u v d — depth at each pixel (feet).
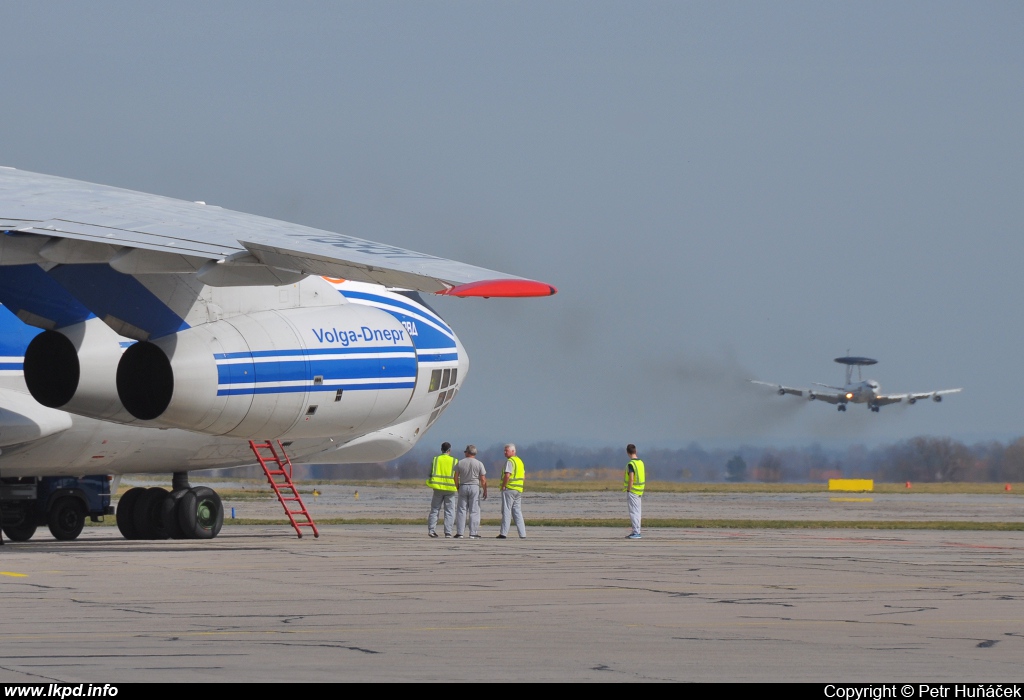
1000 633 128.88
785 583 180.86
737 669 105.40
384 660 107.86
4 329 250.16
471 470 295.69
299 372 235.40
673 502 629.10
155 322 221.25
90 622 129.18
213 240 159.02
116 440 268.00
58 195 186.60
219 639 118.11
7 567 195.62
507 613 141.69
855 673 103.86
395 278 144.97
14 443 249.75
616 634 125.39
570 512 483.10
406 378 253.65
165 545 259.60
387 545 259.80
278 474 280.31
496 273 144.77
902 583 183.32
